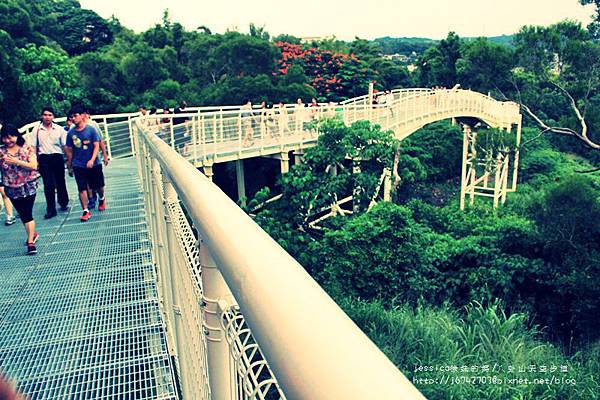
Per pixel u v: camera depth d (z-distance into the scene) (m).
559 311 13.21
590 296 12.52
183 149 13.60
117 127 15.05
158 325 3.45
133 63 36.66
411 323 10.95
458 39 49.81
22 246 5.64
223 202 1.10
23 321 3.69
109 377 2.89
